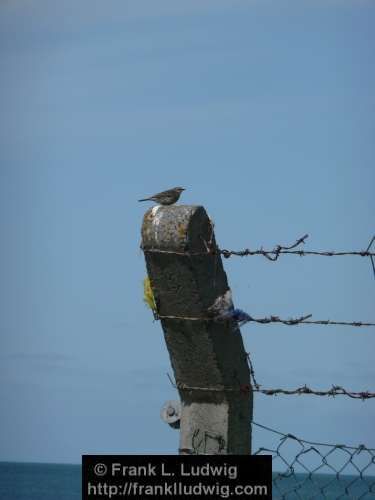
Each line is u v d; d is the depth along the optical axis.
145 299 12.93
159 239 12.59
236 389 12.84
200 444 12.83
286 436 12.61
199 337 12.65
